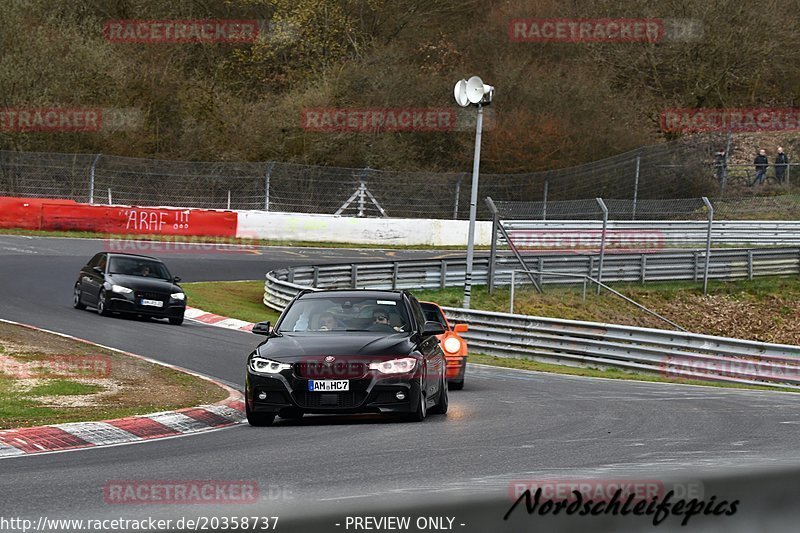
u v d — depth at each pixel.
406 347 33.34
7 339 51.53
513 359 69.31
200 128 151.50
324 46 170.62
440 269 97.75
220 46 174.25
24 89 139.25
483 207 140.50
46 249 101.31
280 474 22.81
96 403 36.00
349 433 30.56
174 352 53.97
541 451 26.62
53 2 156.88
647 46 165.25
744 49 162.25
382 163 151.88
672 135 164.25
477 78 79.25
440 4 180.00
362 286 94.12
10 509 18.52
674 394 46.44
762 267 109.44
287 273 89.81
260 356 32.78
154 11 167.50
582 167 143.88
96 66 144.62
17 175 123.00
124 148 141.62
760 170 142.88
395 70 160.12
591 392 46.81
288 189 133.25
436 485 21.03
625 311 97.25
